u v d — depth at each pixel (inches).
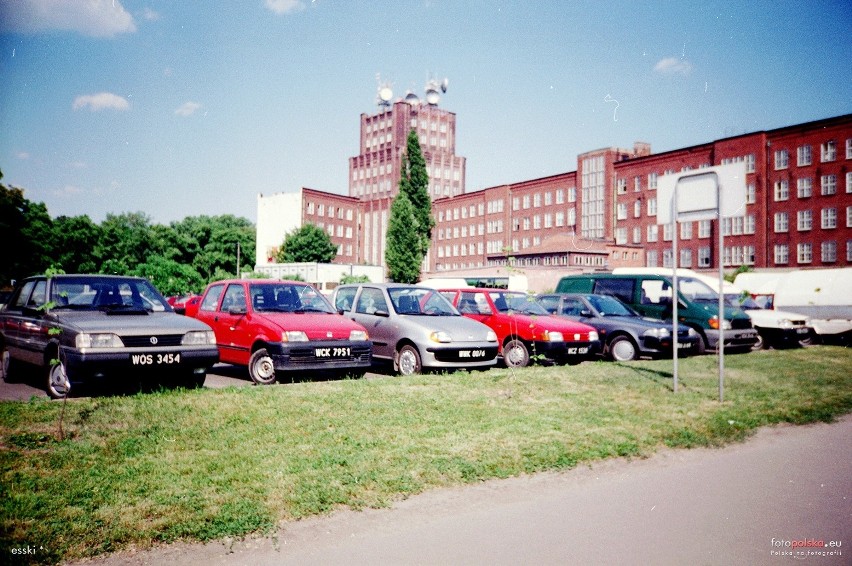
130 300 386.0
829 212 2164.1
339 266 2689.5
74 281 377.7
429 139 4626.0
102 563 154.0
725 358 577.0
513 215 3651.6
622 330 575.5
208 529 171.5
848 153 2117.4
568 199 3287.4
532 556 164.1
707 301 666.8
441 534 178.1
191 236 3747.5
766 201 2335.1
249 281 448.8
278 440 256.7
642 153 3100.4
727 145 2459.4
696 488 223.6
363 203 4397.1
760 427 319.6
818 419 339.3
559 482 227.9
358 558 160.9
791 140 2265.0
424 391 365.4
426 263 4301.2
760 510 201.2
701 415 330.6
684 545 172.9
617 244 2773.1
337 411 307.4
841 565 161.3
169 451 236.4
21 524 169.3
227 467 221.3
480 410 324.8
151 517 177.6
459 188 4660.4
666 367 499.2
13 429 252.8
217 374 464.8
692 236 2608.3
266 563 157.1
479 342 458.9
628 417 321.1
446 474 227.0
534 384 402.6
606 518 192.7
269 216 4111.7
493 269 2421.3
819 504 207.3
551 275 2426.2
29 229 1969.7
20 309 397.1
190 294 1441.9
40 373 423.8
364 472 223.0
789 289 876.6
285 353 385.1
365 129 4761.3
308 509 189.6
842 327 813.9
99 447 235.8
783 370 501.7
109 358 318.3
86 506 182.7
